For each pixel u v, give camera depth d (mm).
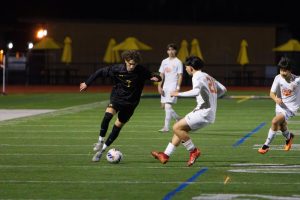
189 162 30844
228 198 24375
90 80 31766
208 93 30125
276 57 122375
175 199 24203
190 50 121375
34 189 26016
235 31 121875
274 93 34344
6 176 28781
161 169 30656
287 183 27203
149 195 24906
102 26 121000
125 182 27438
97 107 69188
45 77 116188
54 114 60531
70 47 112250
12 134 44781
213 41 121875
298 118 58938
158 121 54844
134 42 109062
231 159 33906
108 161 32344
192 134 45594
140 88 32000
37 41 121375
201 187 26375
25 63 115000
